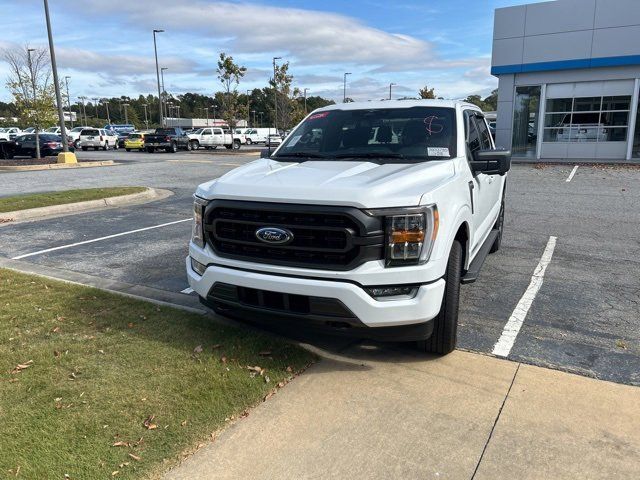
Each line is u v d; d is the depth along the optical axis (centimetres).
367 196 340
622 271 625
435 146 462
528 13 2184
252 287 369
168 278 609
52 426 310
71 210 1106
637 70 2078
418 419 324
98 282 596
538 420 321
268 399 348
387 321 346
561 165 2030
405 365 393
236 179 397
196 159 2900
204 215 393
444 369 386
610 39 2056
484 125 646
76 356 398
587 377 371
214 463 286
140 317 473
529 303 518
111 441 298
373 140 482
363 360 402
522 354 408
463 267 438
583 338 436
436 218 352
